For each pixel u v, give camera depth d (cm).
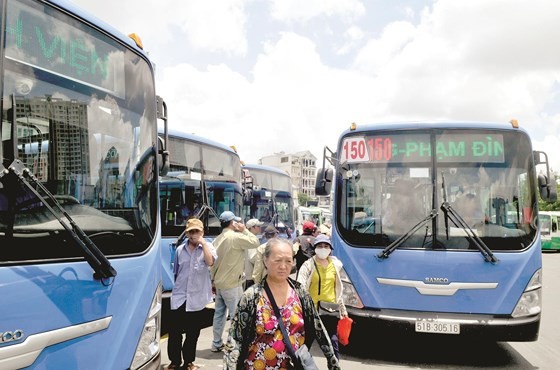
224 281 612
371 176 610
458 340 681
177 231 805
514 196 573
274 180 1786
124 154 342
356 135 630
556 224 3200
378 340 680
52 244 265
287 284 293
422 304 553
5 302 234
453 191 579
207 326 800
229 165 1013
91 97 320
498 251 552
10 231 247
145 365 321
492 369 555
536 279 549
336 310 506
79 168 303
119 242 316
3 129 258
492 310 538
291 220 1833
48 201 272
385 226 585
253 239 617
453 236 562
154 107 386
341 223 610
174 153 846
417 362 577
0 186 249
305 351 275
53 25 299
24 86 274
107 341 288
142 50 381
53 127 289
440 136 599
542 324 840
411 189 589
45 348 250
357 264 583
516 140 592
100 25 336
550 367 566
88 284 278
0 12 265
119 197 329
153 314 337
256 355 278
